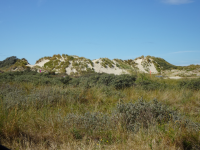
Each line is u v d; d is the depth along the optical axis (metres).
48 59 49.38
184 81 13.44
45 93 7.98
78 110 6.91
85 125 5.20
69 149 4.09
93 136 4.88
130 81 12.79
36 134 4.78
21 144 4.31
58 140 4.61
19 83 11.79
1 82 11.78
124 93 10.01
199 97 9.39
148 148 4.12
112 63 47.06
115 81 12.07
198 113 7.15
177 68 50.59
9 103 6.50
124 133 4.87
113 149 4.15
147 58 55.03
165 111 5.84
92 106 7.63
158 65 52.88
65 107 7.16
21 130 4.88
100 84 11.55
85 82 11.74
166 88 11.88
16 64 39.78
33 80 13.09
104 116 5.63
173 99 9.27
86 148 4.15
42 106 6.97
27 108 6.68
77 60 43.94
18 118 5.29
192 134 4.68
